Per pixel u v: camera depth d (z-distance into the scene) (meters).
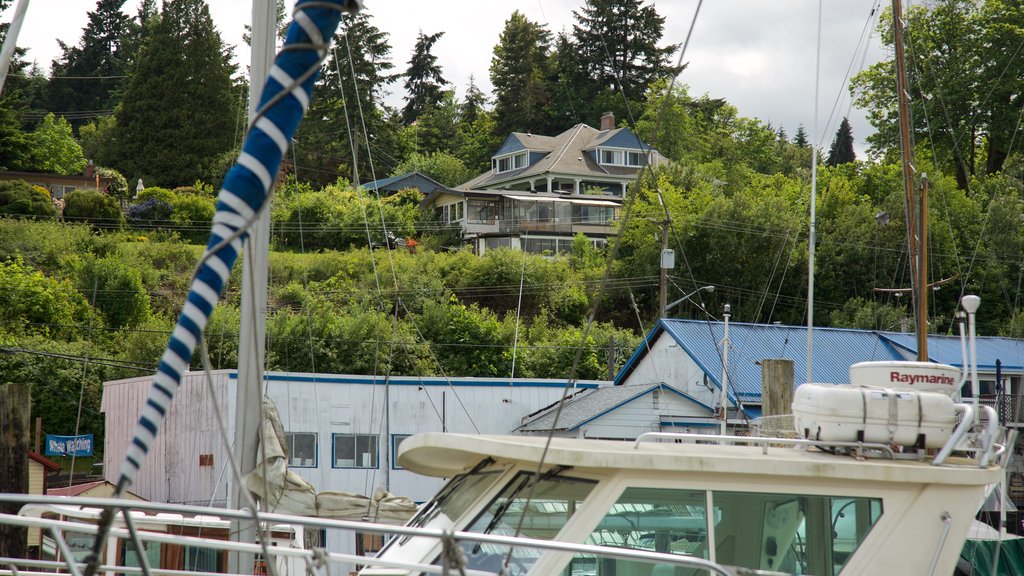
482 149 92.06
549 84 84.94
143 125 75.38
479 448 5.05
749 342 26.69
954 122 41.31
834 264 46.69
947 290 34.69
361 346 34.69
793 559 4.70
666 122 63.53
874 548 4.77
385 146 81.31
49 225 44.72
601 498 4.64
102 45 105.00
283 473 12.48
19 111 74.25
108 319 36.75
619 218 56.69
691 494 4.69
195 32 77.19
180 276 44.44
